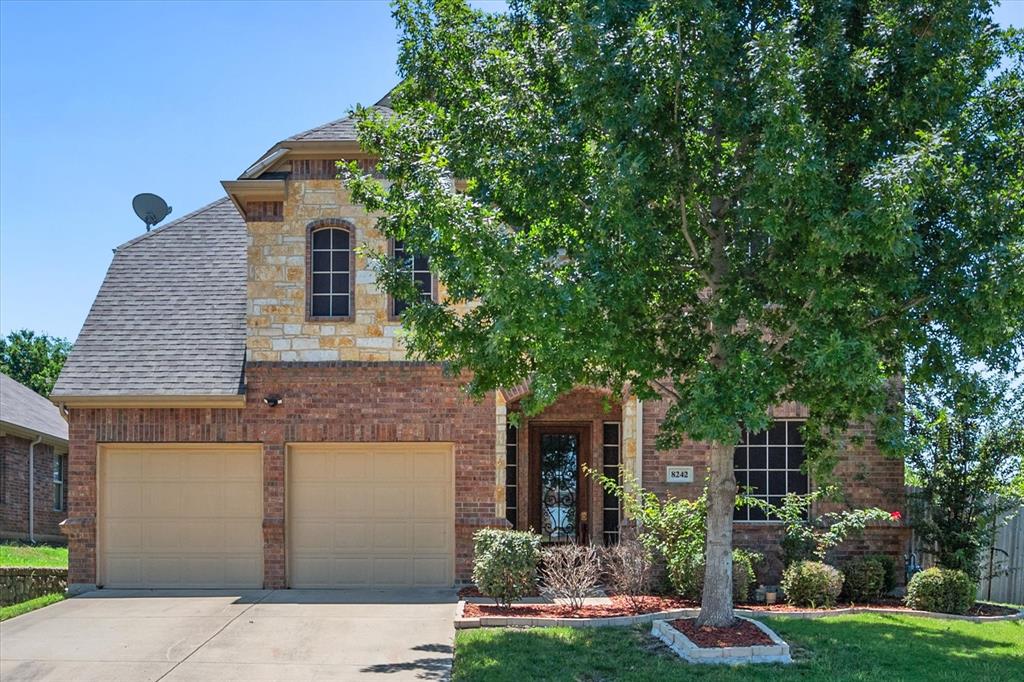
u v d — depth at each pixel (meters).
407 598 15.40
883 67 10.50
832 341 9.61
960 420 15.29
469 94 11.86
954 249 10.18
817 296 10.26
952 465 15.30
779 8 11.09
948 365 10.88
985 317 9.93
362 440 16.45
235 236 18.98
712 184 11.13
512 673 10.67
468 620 13.01
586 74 10.27
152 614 14.21
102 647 12.23
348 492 16.66
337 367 16.50
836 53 10.23
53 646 12.30
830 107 10.59
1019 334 11.09
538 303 9.88
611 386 13.14
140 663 11.48
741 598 14.68
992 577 16.61
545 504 18.55
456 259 10.77
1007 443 15.07
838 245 9.31
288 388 16.52
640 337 11.53
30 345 51.19
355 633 12.91
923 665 10.88
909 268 10.29
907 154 9.55
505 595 14.15
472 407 16.50
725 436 9.92
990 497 15.73
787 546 15.42
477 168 11.27
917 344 10.99
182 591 16.17
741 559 14.76
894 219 9.02
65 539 29.08
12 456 25.75
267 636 12.77
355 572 16.52
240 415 16.45
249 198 16.70
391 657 11.66
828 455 12.58
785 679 10.31
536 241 10.48
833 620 13.23
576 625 12.91
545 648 11.62
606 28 10.51
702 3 9.90
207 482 16.69
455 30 12.05
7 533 25.38
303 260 16.64
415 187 11.09
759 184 9.90
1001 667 10.84
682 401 10.93
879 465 16.16
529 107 11.59
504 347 11.28
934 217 10.40
